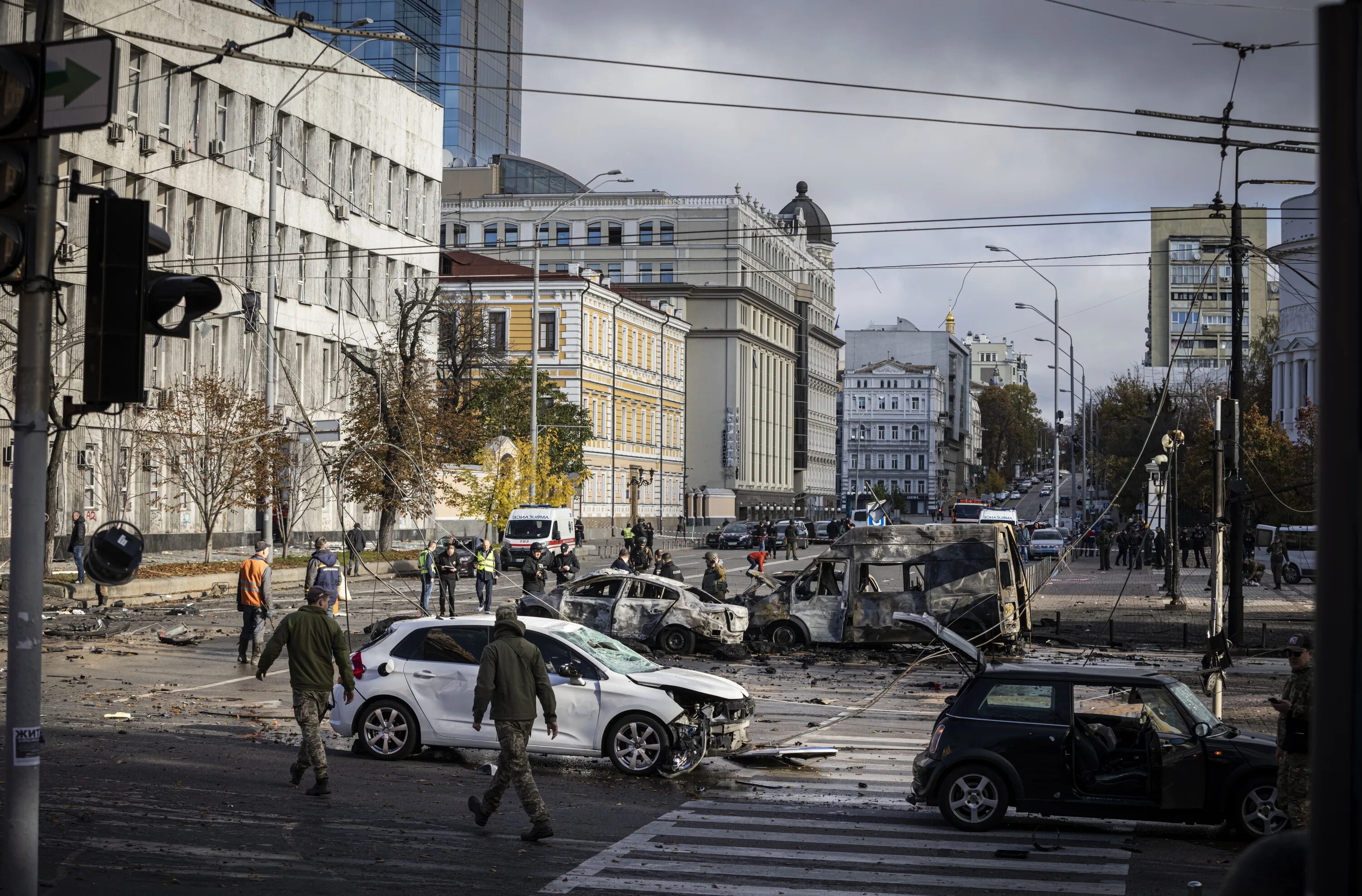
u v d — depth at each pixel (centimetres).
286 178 5619
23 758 686
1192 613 3794
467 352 6950
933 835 1130
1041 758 1144
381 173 6444
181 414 4066
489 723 1428
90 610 3081
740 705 1470
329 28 1773
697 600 2666
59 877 878
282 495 4456
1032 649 2898
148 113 4669
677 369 10994
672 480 10856
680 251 11638
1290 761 968
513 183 12088
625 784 1352
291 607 3375
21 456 694
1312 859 291
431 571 3397
